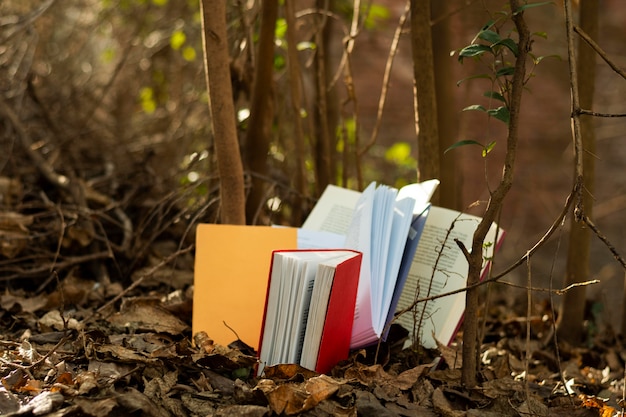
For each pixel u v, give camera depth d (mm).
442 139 2863
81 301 2584
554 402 1900
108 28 5766
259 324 2115
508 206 7043
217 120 2303
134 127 5336
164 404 1669
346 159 3186
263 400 1657
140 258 3066
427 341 2158
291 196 3555
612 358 2715
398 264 1922
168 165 4504
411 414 1705
